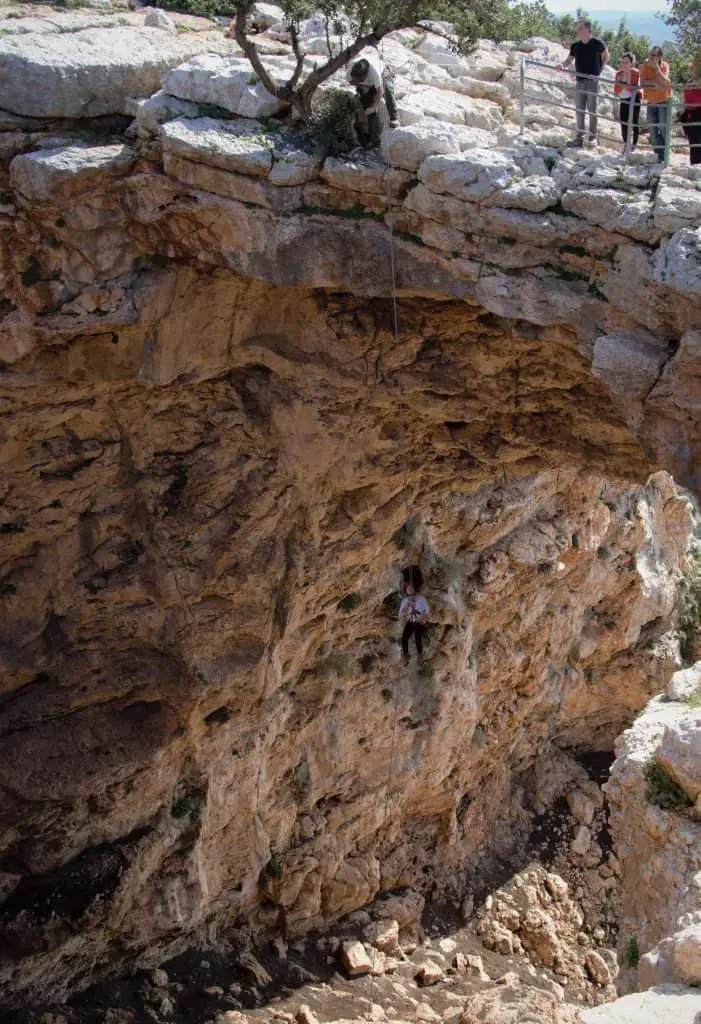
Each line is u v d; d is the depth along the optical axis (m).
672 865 11.66
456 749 22.72
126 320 13.98
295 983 20.20
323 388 15.77
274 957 20.72
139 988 18.91
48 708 17.72
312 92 12.56
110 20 15.27
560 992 21.95
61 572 17.09
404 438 16.97
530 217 11.97
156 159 13.12
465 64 14.57
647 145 12.85
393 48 14.40
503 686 23.91
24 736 17.72
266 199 12.80
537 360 14.84
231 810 19.69
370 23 12.24
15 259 13.95
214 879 19.89
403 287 13.06
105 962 18.69
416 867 23.28
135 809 18.33
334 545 18.23
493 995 20.30
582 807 25.77
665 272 11.16
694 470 12.20
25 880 17.86
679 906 11.06
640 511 24.66
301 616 18.88
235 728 18.98
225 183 12.83
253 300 14.77
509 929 23.14
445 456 17.59
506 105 14.07
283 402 16.11
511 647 23.36
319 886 21.25
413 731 21.78
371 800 21.77
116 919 18.23
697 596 27.69
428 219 12.49
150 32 14.47
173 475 16.75
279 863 20.77
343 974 20.83
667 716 13.46
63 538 16.94
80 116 13.39
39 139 13.33
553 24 20.44
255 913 21.00
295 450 16.56
